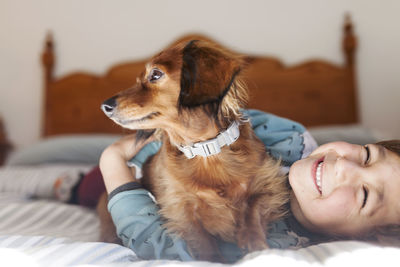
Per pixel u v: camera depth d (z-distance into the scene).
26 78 3.12
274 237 0.60
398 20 2.46
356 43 2.47
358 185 0.56
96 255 0.51
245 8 2.75
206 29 2.81
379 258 0.44
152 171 0.72
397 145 0.62
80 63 3.02
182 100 0.60
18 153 2.33
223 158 0.63
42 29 3.10
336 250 0.48
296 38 2.65
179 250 0.57
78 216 1.01
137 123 0.65
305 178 0.60
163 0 2.89
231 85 0.62
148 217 0.62
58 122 2.89
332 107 2.48
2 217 0.92
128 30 2.94
